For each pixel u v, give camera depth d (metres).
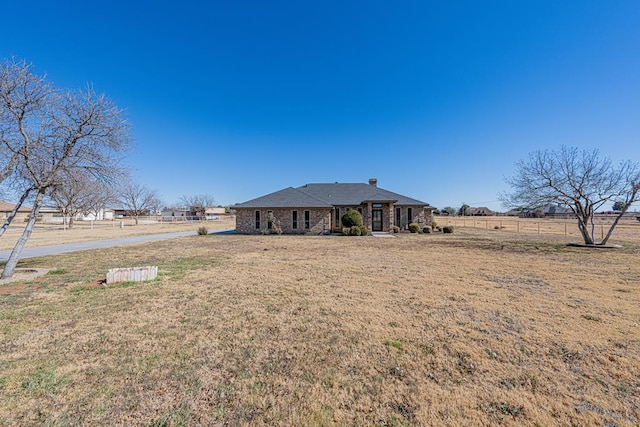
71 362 3.64
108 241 19.39
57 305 5.86
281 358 3.78
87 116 8.83
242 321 5.05
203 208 78.88
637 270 9.30
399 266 10.12
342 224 25.81
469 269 9.55
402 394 3.03
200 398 2.96
